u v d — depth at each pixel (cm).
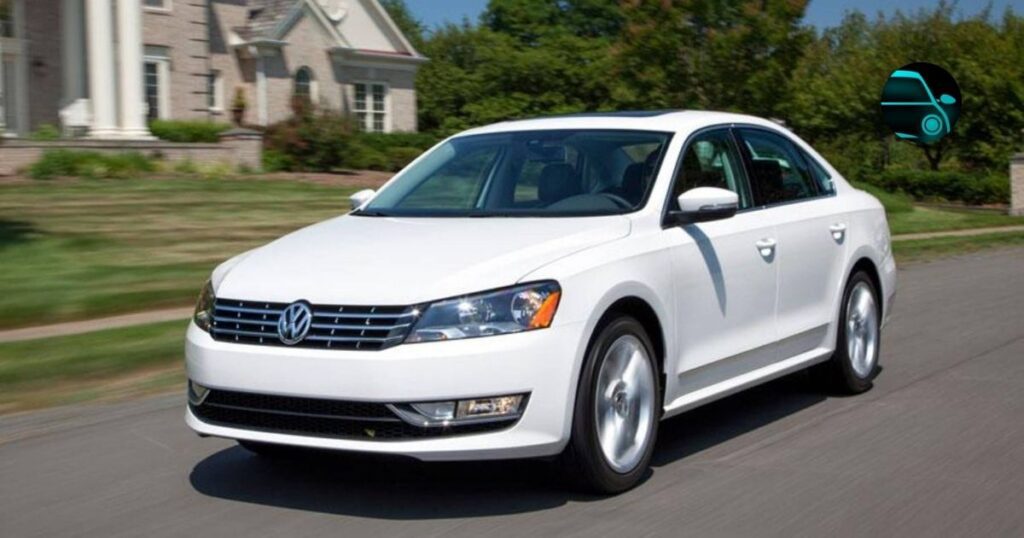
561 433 529
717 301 642
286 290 537
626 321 569
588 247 566
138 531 525
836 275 768
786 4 2578
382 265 543
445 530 518
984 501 559
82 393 814
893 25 4444
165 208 1786
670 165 644
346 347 514
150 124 2927
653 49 2650
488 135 710
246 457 646
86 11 2873
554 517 535
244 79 3600
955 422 723
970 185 3816
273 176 2459
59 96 2936
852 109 4272
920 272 1586
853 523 527
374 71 3931
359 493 575
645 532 514
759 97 2620
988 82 3909
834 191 802
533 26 5894
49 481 607
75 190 1936
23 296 1133
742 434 696
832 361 780
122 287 1199
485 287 521
